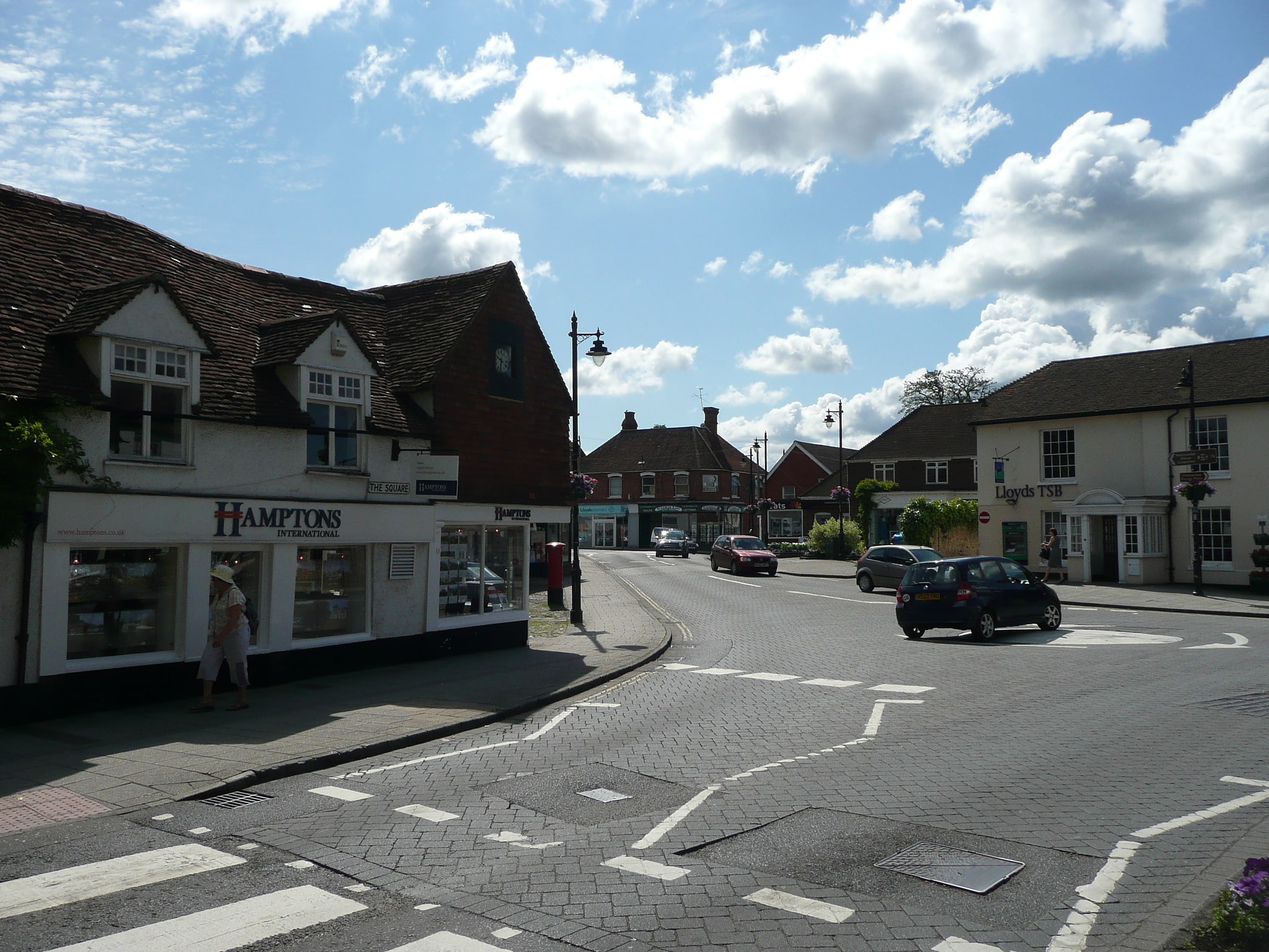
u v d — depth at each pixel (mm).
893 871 6000
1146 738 9633
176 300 12930
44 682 11555
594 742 10328
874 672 15031
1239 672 14023
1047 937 4973
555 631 21922
